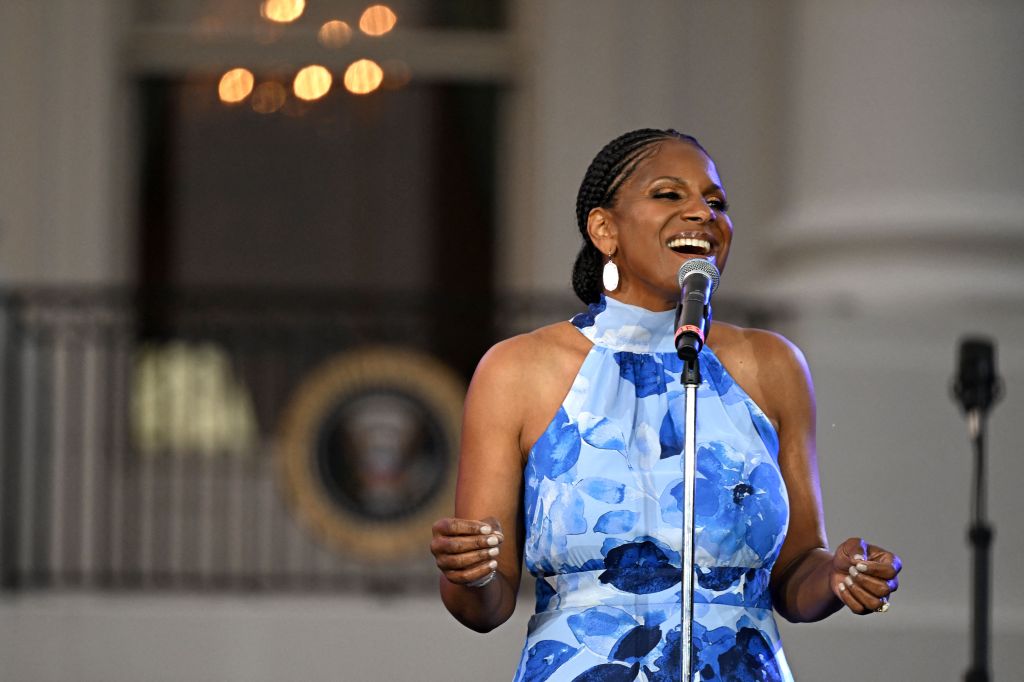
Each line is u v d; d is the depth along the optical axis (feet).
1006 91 66.59
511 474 24.02
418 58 89.04
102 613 57.98
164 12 88.17
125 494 78.48
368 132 89.04
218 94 88.33
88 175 83.51
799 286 67.05
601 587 23.20
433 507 67.87
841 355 63.98
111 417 74.08
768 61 79.61
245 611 58.13
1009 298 64.69
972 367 45.68
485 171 89.20
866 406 63.46
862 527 62.59
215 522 79.10
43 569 72.69
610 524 23.08
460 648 57.41
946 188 66.44
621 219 24.29
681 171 24.11
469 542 20.99
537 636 23.34
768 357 24.82
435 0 89.86
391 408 68.28
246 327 78.95
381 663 57.41
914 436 63.26
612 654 22.70
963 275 65.16
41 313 74.13
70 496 75.82
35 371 72.28
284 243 88.17
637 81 83.41
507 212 88.48
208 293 81.25
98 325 73.92
